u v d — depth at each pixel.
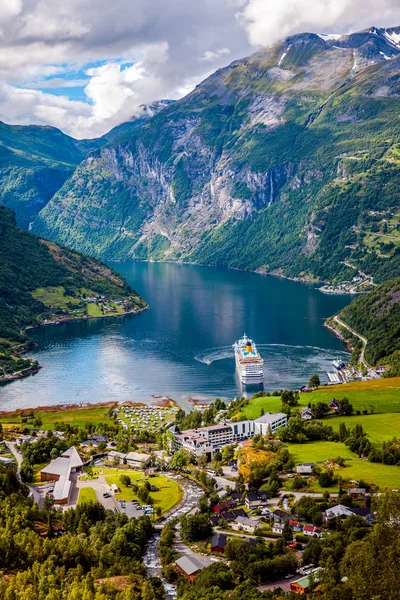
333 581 178.62
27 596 188.25
